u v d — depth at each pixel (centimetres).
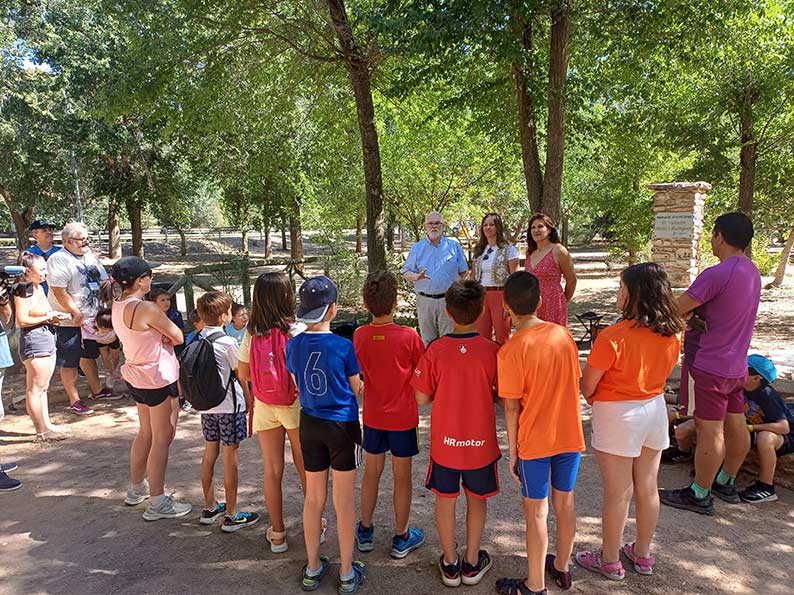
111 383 667
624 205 1513
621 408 287
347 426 291
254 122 1253
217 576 313
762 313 1234
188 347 343
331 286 297
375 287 319
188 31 999
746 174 1172
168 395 376
